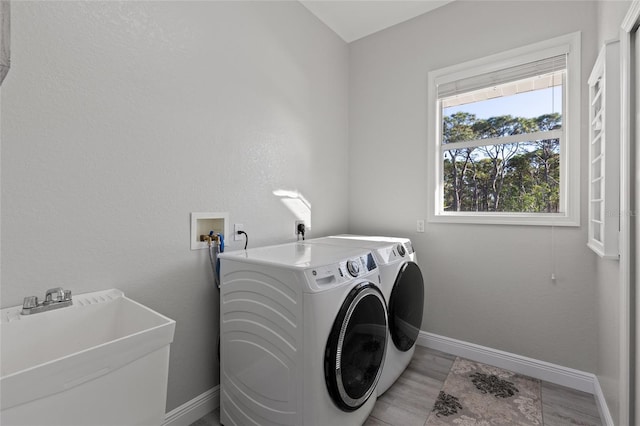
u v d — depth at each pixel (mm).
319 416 1267
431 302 2475
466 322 2320
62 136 1179
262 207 2039
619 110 1354
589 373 1882
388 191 2699
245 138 1921
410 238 2580
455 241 2365
